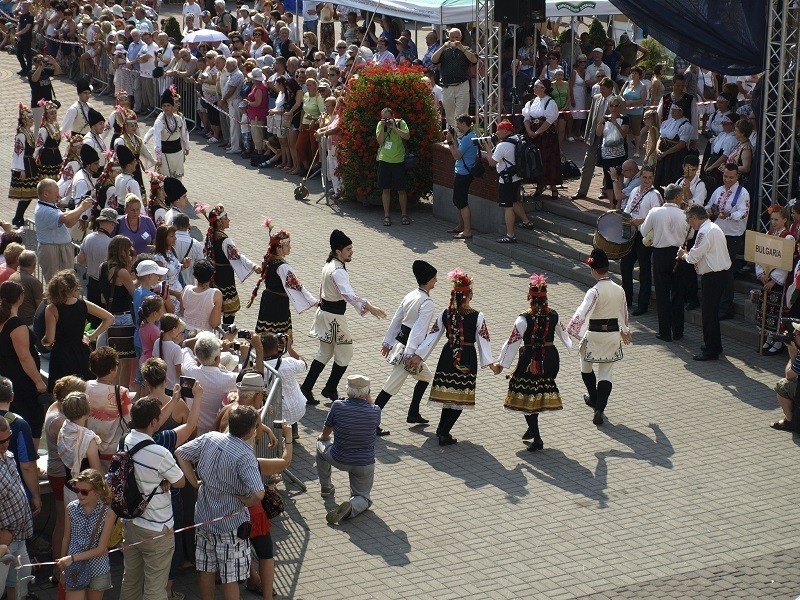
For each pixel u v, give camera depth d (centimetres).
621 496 1050
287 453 890
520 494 1054
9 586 803
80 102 1922
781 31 1482
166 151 1992
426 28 3722
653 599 884
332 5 2938
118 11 3206
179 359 1002
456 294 1139
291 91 2231
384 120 1886
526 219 1797
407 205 2050
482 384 1308
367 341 1431
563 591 895
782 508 1027
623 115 1997
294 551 958
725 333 1445
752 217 1545
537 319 1126
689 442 1159
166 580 825
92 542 802
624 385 1302
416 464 1115
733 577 916
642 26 1616
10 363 998
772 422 1202
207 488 836
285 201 2072
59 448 857
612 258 1512
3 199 2094
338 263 1224
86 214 1614
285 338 1109
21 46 3177
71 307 1052
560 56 2380
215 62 2467
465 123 1805
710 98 2269
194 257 1355
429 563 938
